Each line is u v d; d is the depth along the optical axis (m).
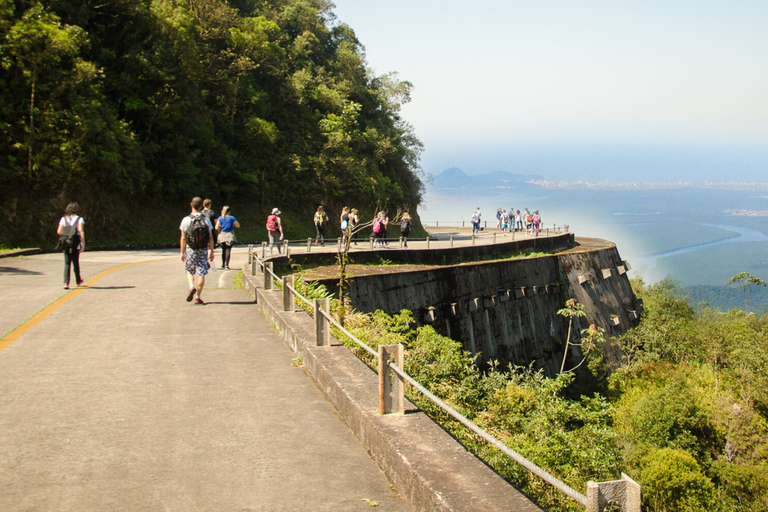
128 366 7.88
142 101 37.94
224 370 7.80
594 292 43.88
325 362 7.12
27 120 30.75
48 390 6.78
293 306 10.43
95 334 9.76
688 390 34.78
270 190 50.78
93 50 36.75
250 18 55.41
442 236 59.72
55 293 13.79
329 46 75.31
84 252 28.03
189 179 41.53
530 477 7.08
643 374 42.06
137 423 5.80
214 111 46.62
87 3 37.19
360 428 5.46
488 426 10.88
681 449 30.92
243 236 46.09
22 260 21.72
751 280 71.12
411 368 11.49
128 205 37.03
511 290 32.09
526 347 33.03
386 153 65.38
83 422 5.79
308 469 4.83
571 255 42.06
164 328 10.35
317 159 55.38
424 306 24.53
